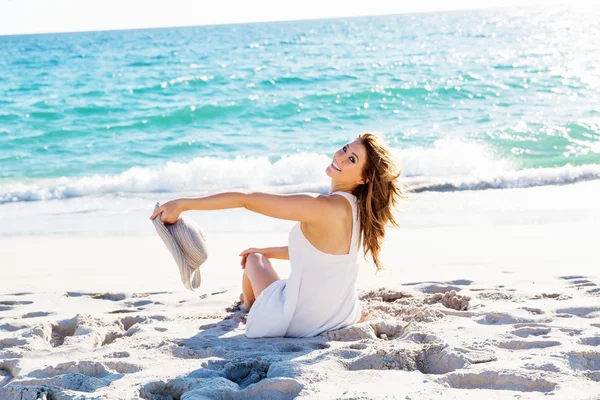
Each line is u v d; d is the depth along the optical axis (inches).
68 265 257.3
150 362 130.6
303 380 115.1
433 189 408.5
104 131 661.3
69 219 360.8
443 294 183.6
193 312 178.7
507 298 179.2
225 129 664.4
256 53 1398.9
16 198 428.1
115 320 167.9
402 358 127.3
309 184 446.0
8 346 149.2
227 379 120.0
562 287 191.6
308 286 148.0
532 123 612.7
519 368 116.2
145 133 652.1
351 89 819.4
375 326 152.6
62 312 179.9
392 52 1280.8
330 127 657.6
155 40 2247.8
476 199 375.6
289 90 853.8
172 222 136.9
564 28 1706.4
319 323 151.4
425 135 590.6
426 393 107.6
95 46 1951.3
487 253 253.4
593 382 109.9
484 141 549.6
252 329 151.9
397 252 260.1
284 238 295.7
